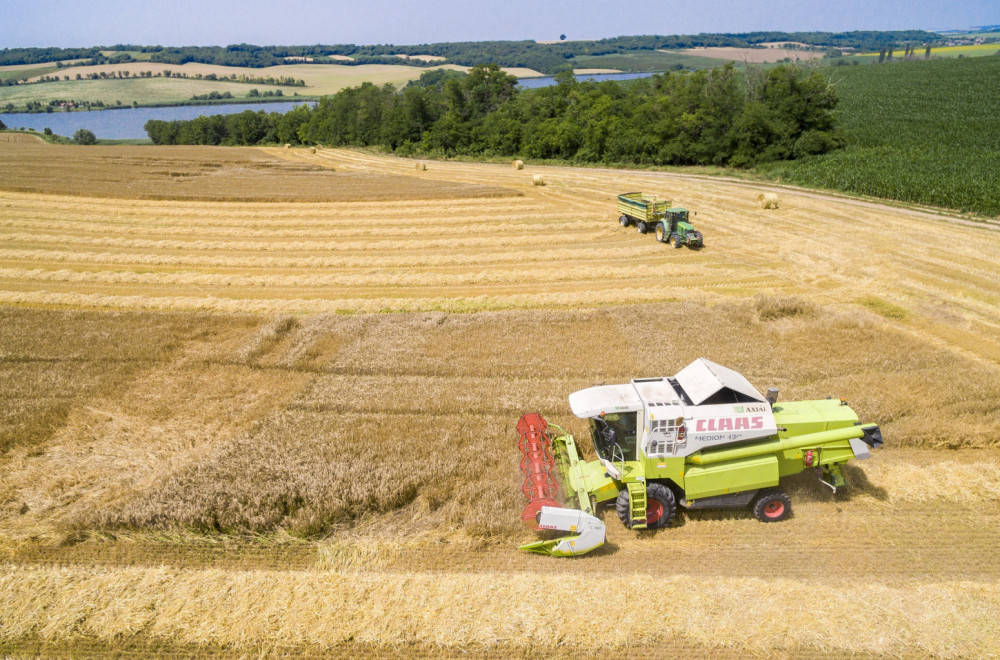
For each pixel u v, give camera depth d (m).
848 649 7.99
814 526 10.30
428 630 8.47
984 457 12.13
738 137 51.78
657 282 23.88
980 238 27.70
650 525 10.29
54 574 9.54
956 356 16.56
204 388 16.09
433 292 23.80
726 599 8.72
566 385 15.73
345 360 17.50
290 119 106.25
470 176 51.78
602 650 8.15
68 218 34.81
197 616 8.77
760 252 26.94
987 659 7.72
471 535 10.31
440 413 14.62
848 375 15.78
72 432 13.91
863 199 36.84
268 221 34.41
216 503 10.98
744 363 16.50
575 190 42.28
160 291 24.14
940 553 9.61
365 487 11.29
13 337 19.14
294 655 8.26
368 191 42.31
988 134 48.38
